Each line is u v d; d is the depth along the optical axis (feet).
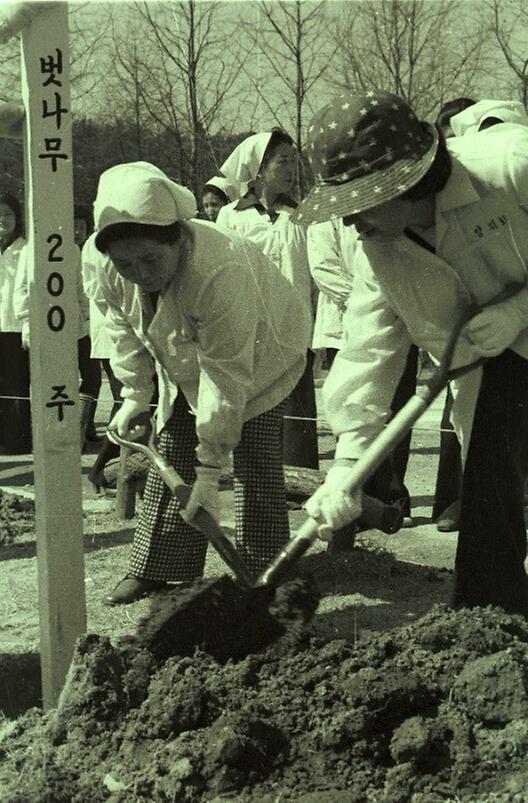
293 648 12.44
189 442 16.20
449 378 11.31
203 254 13.58
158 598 13.21
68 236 12.39
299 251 23.58
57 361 12.46
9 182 50.39
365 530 20.26
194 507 13.39
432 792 10.37
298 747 10.86
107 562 19.54
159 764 10.62
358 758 10.77
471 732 10.96
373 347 12.32
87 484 27.61
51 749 11.52
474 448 12.30
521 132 11.49
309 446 24.80
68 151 12.32
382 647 11.95
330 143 10.76
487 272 11.52
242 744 10.57
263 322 14.96
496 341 11.41
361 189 10.60
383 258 11.73
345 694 11.10
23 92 12.19
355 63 44.50
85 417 26.55
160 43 44.93
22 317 30.86
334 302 22.04
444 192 11.14
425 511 24.56
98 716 11.60
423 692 11.19
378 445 11.28
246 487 15.55
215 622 12.62
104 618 16.14
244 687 11.58
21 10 11.85
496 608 12.16
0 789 11.00
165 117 46.39
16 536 22.20
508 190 11.12
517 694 11.09
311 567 18.62
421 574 18.58
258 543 15.57
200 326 13.75
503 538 12.42
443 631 11.89
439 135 10.91
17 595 17.75
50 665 12.76
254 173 23.84
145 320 14.94
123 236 13.01
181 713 11.07
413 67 45.29
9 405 34.71
